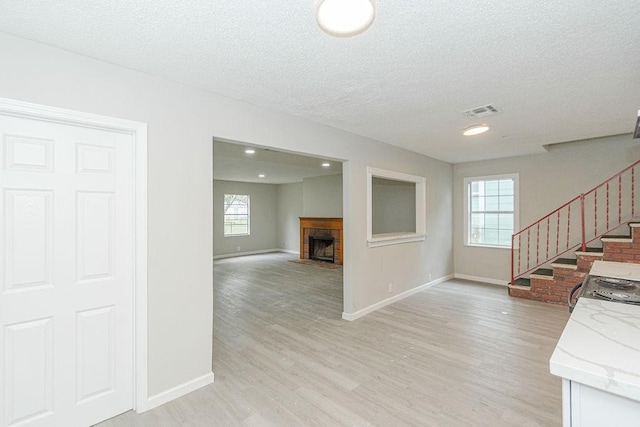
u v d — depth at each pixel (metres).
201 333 2.37
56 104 1.77
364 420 1.96
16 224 1.72
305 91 2.44
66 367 1.87
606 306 1.44
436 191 5.55
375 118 3.16
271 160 5.24
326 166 6.48
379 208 7.19
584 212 4.69
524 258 5.26
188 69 2.07
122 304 2.08
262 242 10.59
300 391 2.30
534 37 1.69
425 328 3.53
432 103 2.71
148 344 2.10
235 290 5.43
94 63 1.90
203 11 1.46
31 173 1.76
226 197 9.74
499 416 1.98
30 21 1.53
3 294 1.68
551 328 3.48
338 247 8.22
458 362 2.71
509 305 4.37
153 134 2.14
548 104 2.76
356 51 1.85
